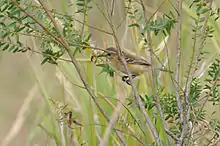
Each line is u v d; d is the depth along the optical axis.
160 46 11.46
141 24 10.18
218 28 11.54
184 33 11.89
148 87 11.41
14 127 11.87
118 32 12.45
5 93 14.85
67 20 9.26
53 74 12.18
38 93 12.10
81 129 11.43
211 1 9.19
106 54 10.09
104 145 9.68
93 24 12.67
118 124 10.96
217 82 9.65
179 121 9.54
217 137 9.73
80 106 11.51
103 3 9.52
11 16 8.85
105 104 11.47
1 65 14.82
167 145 9.90
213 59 11.57
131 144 10.89
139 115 11.06
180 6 9.10
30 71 12.39
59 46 9.26
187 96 9.32
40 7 9.06
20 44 9.02
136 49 11.70
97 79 11.88
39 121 11.87
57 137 11.23
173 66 11.62
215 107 11.07
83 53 9.82
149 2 12.34
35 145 11.88
